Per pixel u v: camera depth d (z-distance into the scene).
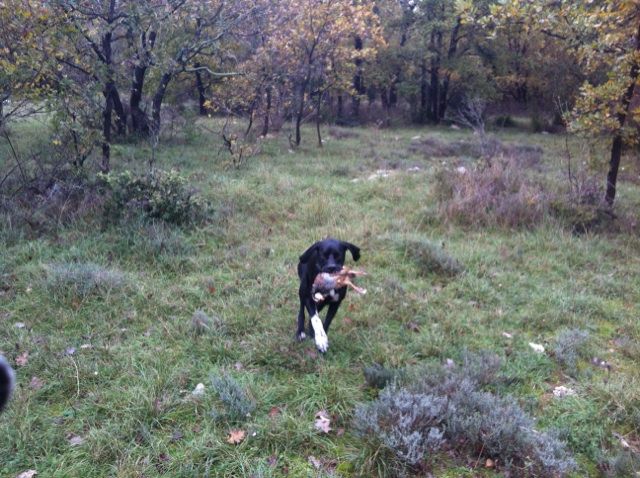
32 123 9.80
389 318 3.54
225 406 2.61
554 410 2.71
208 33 9.38
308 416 2.60
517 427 2.41
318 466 2.32
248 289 3.82
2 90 5.20
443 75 15.95
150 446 2.38
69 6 5.98
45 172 5.57
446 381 2.73
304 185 6.61
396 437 2.34
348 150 9.66
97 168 6.10
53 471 2.25
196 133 9.72
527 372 3.02
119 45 9.70
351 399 2.71
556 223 5.29
